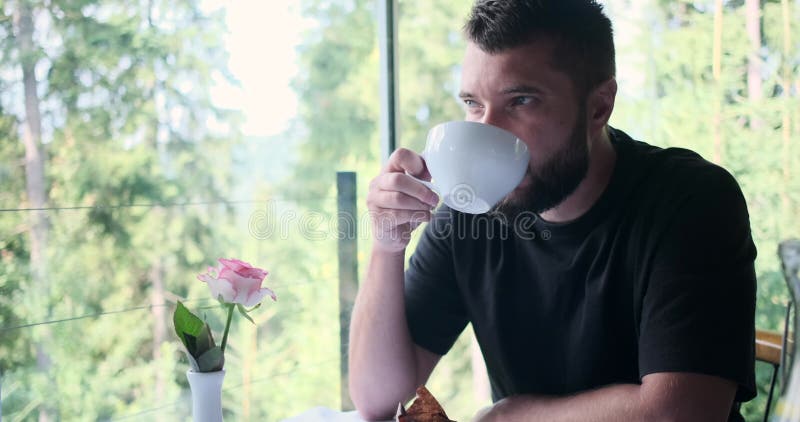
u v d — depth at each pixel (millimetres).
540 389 1113
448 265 1193
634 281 986
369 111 4105
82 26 2994
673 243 920
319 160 3891
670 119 2957
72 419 2928
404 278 1229
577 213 1037
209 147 3432
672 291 892
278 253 3516
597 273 1019
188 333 875
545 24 902
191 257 3342
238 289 885
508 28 901
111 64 3090
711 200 940
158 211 3242
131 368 3088
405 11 4172
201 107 3396
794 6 2631
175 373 3184
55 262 2918
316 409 1144
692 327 861
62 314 2920
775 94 2688
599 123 1003
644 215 978
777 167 2668
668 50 2959
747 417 2570
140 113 3193
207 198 3428
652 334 891
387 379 1130
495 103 925
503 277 1115
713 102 2848
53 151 2928
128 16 3135
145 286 3188
